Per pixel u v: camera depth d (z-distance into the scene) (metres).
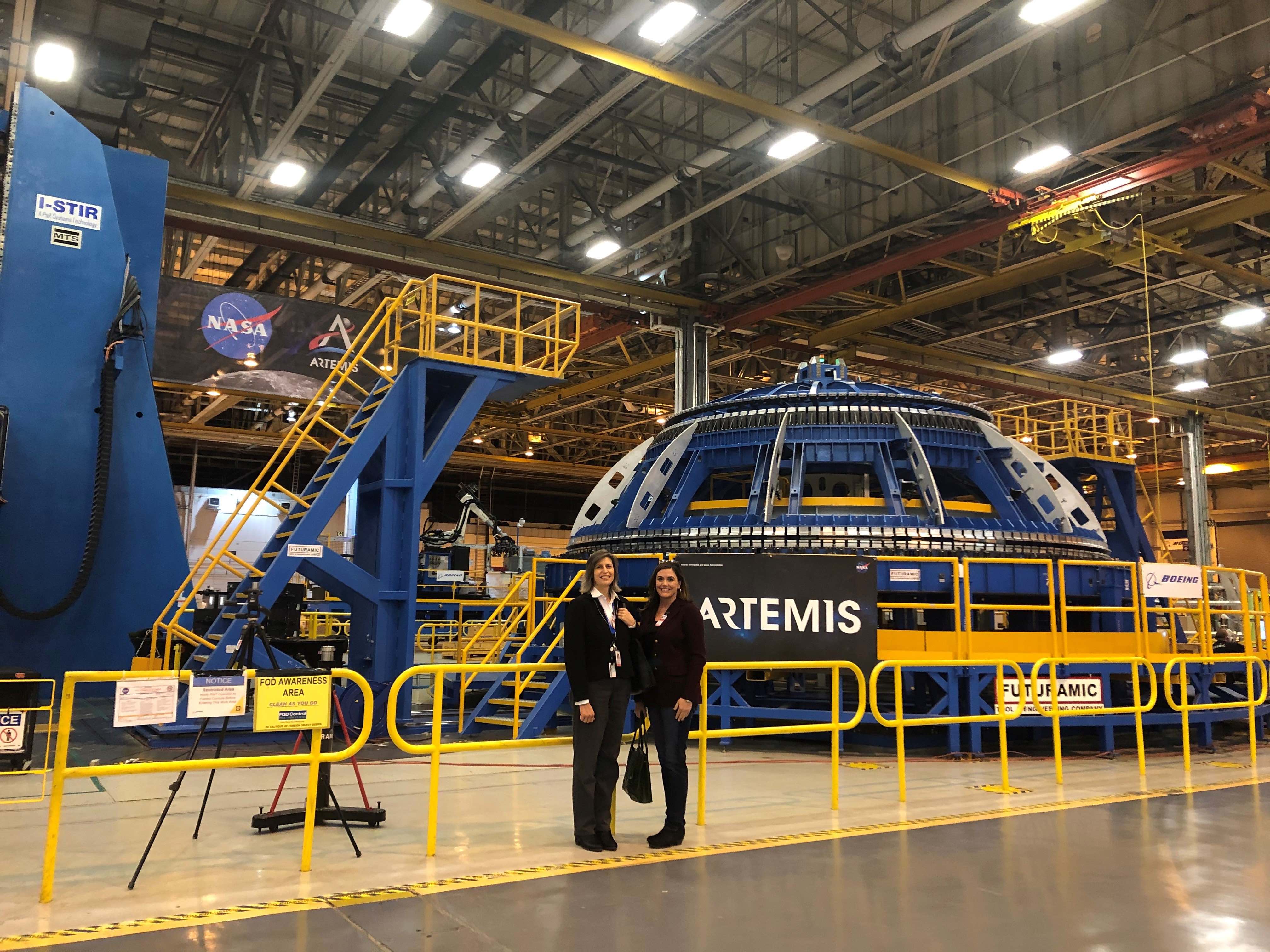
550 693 10.66
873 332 32.19
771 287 26.58
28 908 4.58
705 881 5.16
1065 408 28.25
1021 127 19.45
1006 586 11.22
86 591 14.01
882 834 6.37
